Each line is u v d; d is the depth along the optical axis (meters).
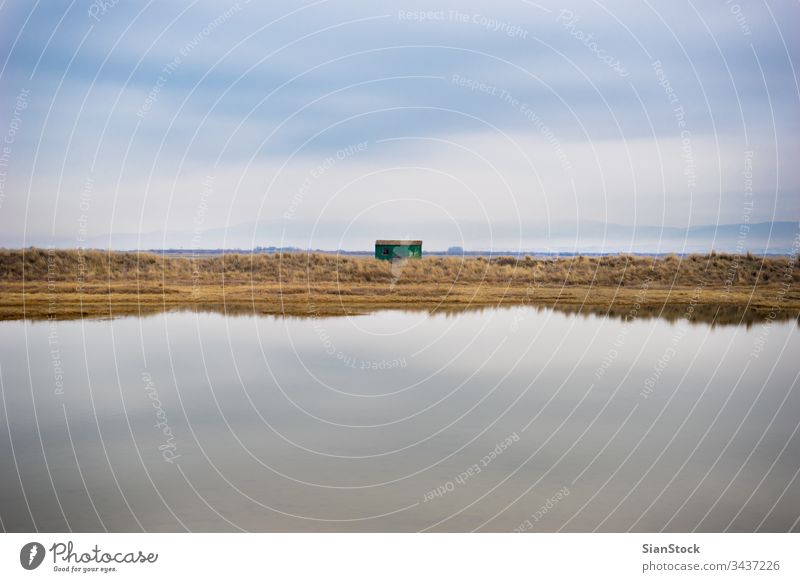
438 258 52.19
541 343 25.64
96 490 11.58
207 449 13.69
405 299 40.06
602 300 39.94
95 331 27.81
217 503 11.11
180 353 23.39
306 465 12.90
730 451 13.64
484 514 10.83
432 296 41.38
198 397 17.69
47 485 11.76
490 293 42.84
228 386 18.89
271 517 10.64
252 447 13.85
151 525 10.31
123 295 39.62
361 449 13.80
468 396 18.14
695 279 48.00
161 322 30.48
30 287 40.91
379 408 16.89
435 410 16.78
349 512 10.80
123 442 14.03
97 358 22.33
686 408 16.78
